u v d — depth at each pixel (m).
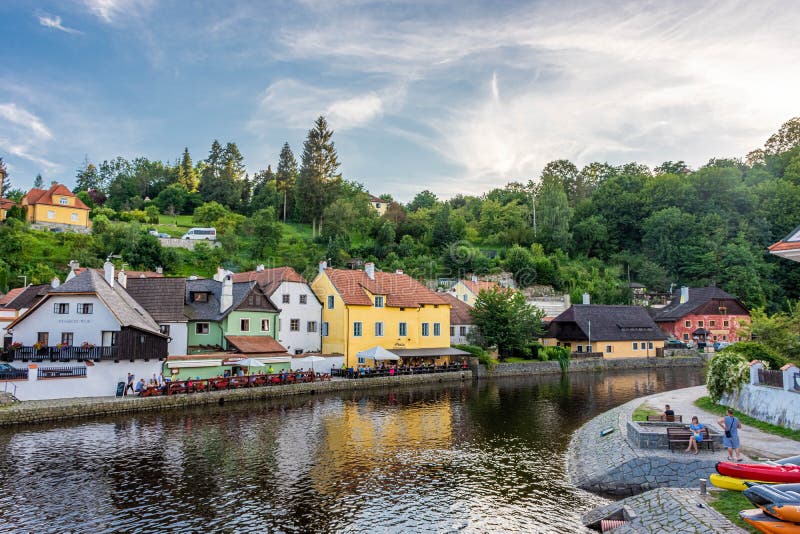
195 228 104.12
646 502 18.66
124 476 23.48
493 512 19.86
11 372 35.12
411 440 30.39
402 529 18.36
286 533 17.97
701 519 15.72
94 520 18.78
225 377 42.75
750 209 122.94
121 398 37.00
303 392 46.03
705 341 93.19
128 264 84.62
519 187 189.50
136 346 39.88
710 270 109.62
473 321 70.12
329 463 25.80
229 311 51.12
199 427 32.91
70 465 24.91
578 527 18.44
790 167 131.38
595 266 125.81
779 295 107.50
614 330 79.81
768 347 38.28
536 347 71.12
